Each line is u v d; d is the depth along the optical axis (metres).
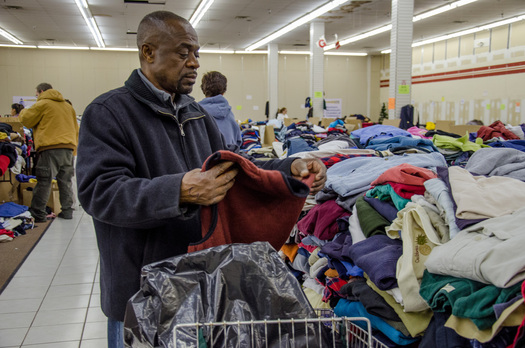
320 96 15.51
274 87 18.98
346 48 20.22
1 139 5.37
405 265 1.60
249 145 5.52
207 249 1.24
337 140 3.71
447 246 1.51
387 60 21.91
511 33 14.30
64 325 3.13
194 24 14.73
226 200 1.33
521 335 1.20
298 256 2.77
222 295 1.17
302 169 1.40
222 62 21.31
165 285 1.17
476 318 1.29
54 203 6.55
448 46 17.20
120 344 1.53
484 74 15.52
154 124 1.46
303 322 1.19
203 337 1.12
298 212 1.35
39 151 6.06
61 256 4.68
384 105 21.98
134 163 1.39
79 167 1.33
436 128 5.69
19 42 17.88
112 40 17.36
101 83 19.83
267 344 1.15
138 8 12.34
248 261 1.22
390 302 1.65
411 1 9.55
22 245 5.05
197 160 1.55
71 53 19.48
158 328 1.14
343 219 2.24
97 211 1.28
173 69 1.43
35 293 3.70
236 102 21.61
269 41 18.09
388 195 2.04
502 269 1.27
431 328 1.54
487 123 15.45
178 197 1.17
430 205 1.78
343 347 1.26
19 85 19.19
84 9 12.27
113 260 1.45
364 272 1.85
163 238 1.42
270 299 1.19
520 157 2.21
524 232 1.36
